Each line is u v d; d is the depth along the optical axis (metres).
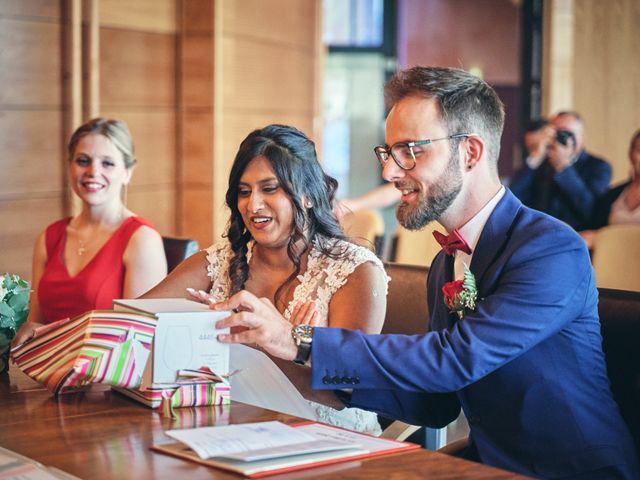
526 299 2.00
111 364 2.05
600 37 7.38
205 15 5.96
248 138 2.60
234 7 6.28
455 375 1.96
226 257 2.79
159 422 1.91
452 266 2.28
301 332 2.01
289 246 2.60
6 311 2.41
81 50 5.15
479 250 2.13
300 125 7.46
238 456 1.62
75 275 3.56
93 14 5.14
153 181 5.88
